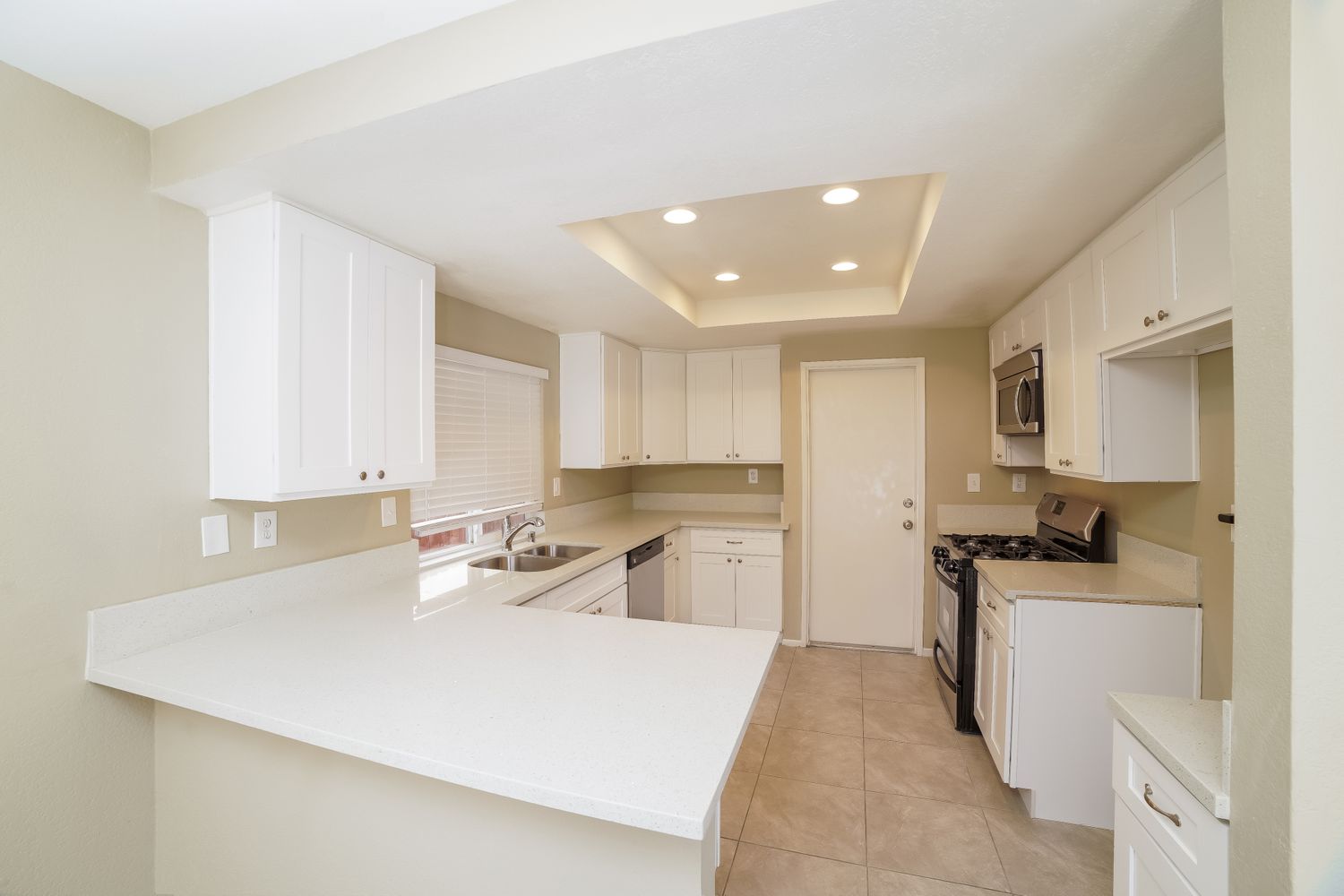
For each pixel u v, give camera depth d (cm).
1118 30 102
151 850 155
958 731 284
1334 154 77
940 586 321
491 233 193
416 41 124
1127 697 127
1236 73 88
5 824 130
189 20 117
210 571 168
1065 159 150
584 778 94
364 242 188
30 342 133
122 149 150
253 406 162
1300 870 79
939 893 181
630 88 118
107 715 146
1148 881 114
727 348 429
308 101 135
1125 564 255
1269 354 83
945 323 357
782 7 98
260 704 120
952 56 109
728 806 225
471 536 290
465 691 127
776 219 236
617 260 242
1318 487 78
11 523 130
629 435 395
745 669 139
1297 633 79
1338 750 78
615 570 303
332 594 205
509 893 116
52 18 115
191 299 164
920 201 220
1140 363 204
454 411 278
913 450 398
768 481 457
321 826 134
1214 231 141
